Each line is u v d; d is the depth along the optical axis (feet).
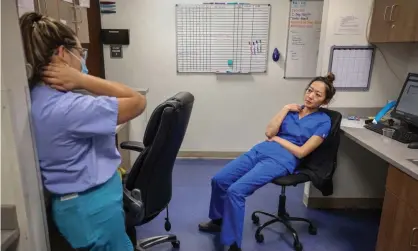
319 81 7.16
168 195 5.77
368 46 8.04
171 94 11.69
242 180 6.70
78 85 3.45
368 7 7.79
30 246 3.19
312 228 7.60
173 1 10.80
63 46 3.42
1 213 3.04
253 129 12.09
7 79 2.83
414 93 7.12
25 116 3.07
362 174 8.57
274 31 11.07
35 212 3.27
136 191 4.77
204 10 10.85
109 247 3.88
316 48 11.18
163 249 6.99
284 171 6.84
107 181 3.75
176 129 4.98
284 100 11.76
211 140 12.19
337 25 7.93
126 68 11.39
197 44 11.18
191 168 11.37
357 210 8.77
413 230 4.99
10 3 2.83
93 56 10.47
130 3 10.82
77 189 3.52
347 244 7.25
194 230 7.70
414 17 6.52
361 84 8.32
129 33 11.08
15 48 2.91
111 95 3.61
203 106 11.84
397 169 5.41
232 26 11.00
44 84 3.38
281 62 11.37
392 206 5.62
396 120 7.79
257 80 11.57
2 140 2.89
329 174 6.83
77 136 3.34
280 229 7.82
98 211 3.66
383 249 5.94
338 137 6.93
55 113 3.19
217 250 6.97
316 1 10.75
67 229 3.70
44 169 3.44
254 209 8.76
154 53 11.29
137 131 9.83
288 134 7.43
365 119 8.24
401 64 8.21
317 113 7.32
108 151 3.76
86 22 7.73
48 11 5.51
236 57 11.30
